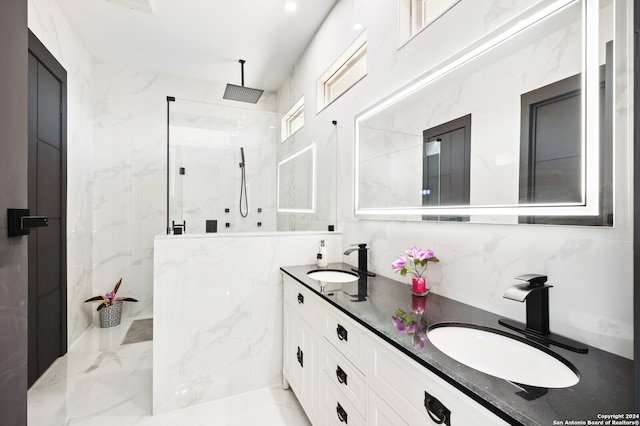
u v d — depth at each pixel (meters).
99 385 2.06
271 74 3.62
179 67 3.45
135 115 3.45
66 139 2.54
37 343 2.12
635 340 0.47
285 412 1.79
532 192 1.01
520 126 1.06
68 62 2.63
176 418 1.74
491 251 1.15
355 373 1.14
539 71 1.00
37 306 2.13
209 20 2.62
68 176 2.64
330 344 1.35
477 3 1.24
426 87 1.50
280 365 2.10
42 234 2.20
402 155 1.68
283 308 2.10
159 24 2.67
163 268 1.80
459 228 1.30
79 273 2.90
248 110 3.00
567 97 0.92
